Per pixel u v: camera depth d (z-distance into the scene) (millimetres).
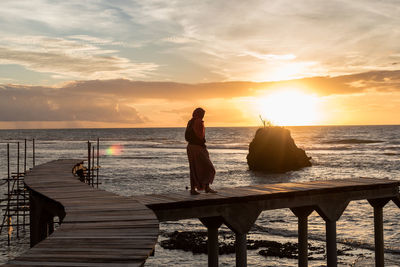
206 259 16297
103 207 7699
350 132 188625
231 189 10445
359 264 15570
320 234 20094
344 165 57906
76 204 8031
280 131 55000
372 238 19453
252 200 9445
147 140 163375
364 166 56312
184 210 8797
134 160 70375
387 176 46531
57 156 76812
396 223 22438
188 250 17484
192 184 9523
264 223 22734
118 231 5871
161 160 70500
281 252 16969
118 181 43656
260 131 55875
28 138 184625
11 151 91125
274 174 51000
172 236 19906
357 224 22453
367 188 11344
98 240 5348
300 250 11312
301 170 53719
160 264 15742
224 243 18328
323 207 10664
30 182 12047
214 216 9203
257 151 54781
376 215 12242
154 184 41312
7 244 18891
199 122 9227
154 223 6371
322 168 55250
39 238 10875
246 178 47719
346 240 19125
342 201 11016
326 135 159750
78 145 121750
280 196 9852
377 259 12188
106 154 84312
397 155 72312
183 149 103812
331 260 10883
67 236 5555
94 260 4484
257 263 15789
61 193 9641
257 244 18328
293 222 22906
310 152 80500
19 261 4418
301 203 10273
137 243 5211
